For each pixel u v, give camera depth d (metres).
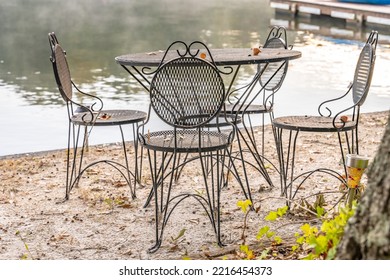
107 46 16.17
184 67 4.20
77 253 4.16
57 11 25.19
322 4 22.78
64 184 5.62
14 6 26.88
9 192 5.39
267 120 8.71
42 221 4.74
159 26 20.38
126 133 7.97
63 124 8.56
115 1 29.91
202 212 4.86
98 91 10.81
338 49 15.70
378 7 21.72
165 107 4.26
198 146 4.28
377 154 2.27
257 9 26.55
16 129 8.31
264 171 5.39
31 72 12.84
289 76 12.12
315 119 5.09
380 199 2.21
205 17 23.23
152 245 4.28
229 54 5.08
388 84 11.38
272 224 4.54
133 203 5.11
